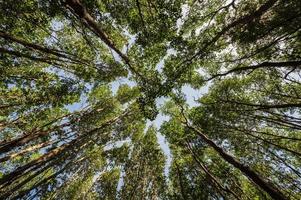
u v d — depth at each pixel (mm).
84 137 15641
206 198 13242
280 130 14953
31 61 13508
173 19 10375
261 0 9547
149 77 12242
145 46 11508
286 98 13164
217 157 16359
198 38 11406
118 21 11953
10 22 9922
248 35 9062
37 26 11180
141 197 18547
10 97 13547
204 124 14789
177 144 16250
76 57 12695
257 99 14320
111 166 21406
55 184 15219
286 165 12891
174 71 11523
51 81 13594
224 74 12109
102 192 20594
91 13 10312
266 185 9102
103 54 15133
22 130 14508
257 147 14578
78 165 19000
